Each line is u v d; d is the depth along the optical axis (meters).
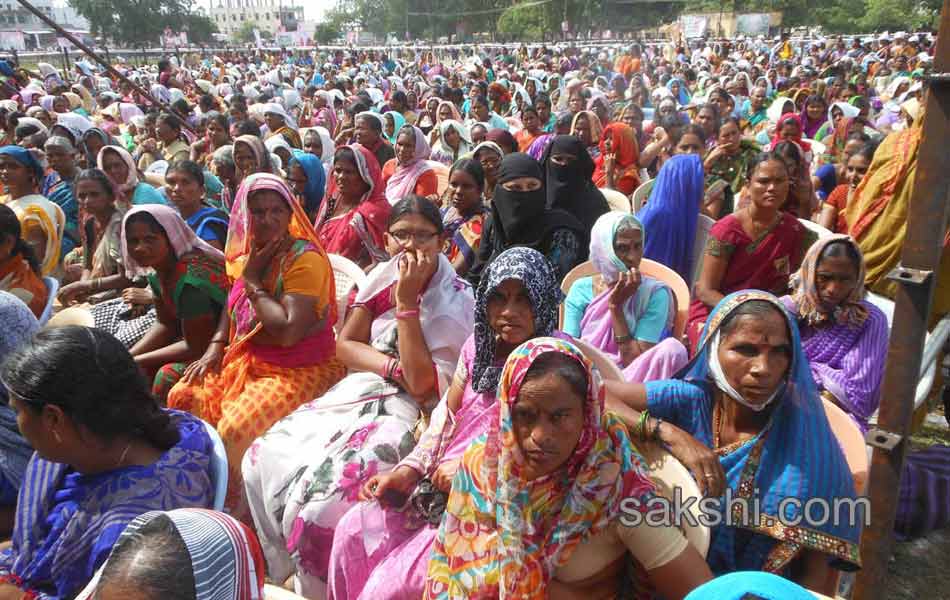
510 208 4.17
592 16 33.03
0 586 1.94
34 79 22.05
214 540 1.44
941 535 3.33
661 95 11.99
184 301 3.61
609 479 1.82
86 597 1.69
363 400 3.00
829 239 3.06
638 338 3.38
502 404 1.83
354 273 4.12
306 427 2.90
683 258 4.60
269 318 3.23
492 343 2.46
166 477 2.04
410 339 2.84
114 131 12.39
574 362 1.80
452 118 11.01
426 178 6.59
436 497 2.43
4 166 5.04
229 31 136.88
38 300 3.74
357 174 5.10
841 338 3.09
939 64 1.66
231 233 3.63
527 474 1.84
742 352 2.09
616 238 3.35
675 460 2.12
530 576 1.83
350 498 2.67
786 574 2.14
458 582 1.94
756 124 10.30
